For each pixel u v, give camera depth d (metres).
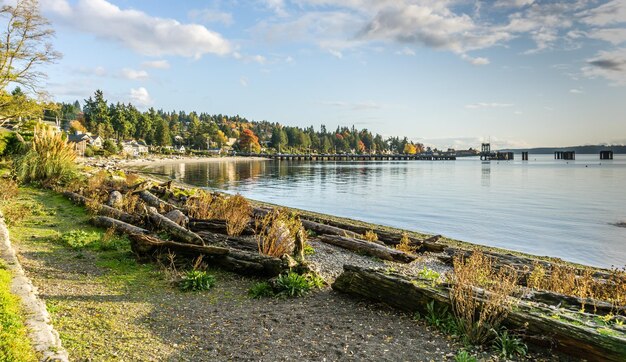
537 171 80.38
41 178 20.56
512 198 33.53
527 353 5.25
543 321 5.30
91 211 14.19
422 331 6.02
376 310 6.89
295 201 31.53
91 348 5.10
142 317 6.25
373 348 5.43
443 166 114.06
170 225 10.80
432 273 8.13
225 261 8.94
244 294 7.61
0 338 4.21
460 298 5.88
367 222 22.08
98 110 123.94
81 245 10.03
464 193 37.69
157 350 5.20
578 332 4.99
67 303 6.54
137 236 9.37
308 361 5.04
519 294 6.79
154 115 157.25
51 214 14.00
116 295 7.11
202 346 5.39
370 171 82.75
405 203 30.44
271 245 9.73
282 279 7.76
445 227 21.08
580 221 22.81
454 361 5.06
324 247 12.63
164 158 120.38
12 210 13.29
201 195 17.38
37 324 4.83
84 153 83.06
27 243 10.09
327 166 109.12
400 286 6.80
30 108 35.69
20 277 6.45
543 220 23.11
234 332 5.87
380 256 11.82
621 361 4.64
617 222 22.45
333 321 6.37
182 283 7.76
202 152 151.75
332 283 7.94
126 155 104.44
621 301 7.00
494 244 17.48
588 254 15.96
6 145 25.86
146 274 8.44
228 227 11.93
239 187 43.06
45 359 4.07
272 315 6.57
